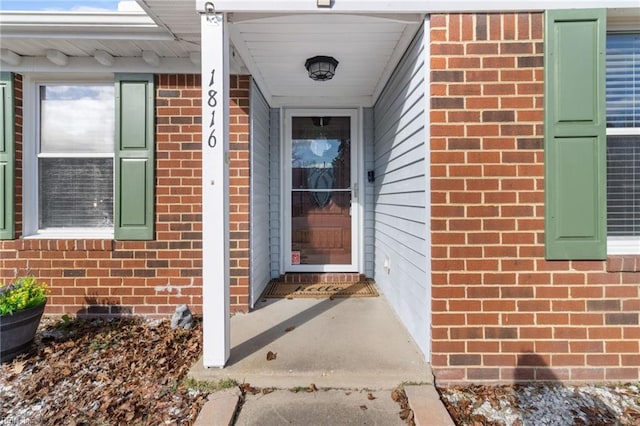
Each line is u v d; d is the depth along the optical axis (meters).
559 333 2.40
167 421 2.03
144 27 2.99
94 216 3.71
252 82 3.60
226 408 2.06
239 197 3.54
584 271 2.41
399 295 3.29
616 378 2.40
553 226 2.39
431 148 2.41
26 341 2.86
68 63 3.48
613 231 2.57
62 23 2.93
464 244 2.41
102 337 3.13
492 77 2.40
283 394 2.26
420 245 2.64
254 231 3.68
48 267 3.56
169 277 3.60
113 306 3.58
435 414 2.00
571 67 2.39
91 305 3.57
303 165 4.70
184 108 3.57
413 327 2.83
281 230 4.61
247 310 3.49
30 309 2.85
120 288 3.58
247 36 2.82
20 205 3.59
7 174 3.49
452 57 2.40
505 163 2.40
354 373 2.33
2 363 2.71
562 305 2.41
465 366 2.39
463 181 2.41
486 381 2.39
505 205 2.41
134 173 3.55
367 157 4.61
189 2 2.50
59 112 3.68
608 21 2.52
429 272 2.43
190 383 2.34
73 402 2.22
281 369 2.37
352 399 2.21
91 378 2.48
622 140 2.58
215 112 2.42
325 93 4.33
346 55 3.19
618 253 2.50
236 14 2.46
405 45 2.87
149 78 3.54
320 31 2.74
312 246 4.69
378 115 4.28
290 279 4.54
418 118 2.65
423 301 2.57
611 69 2.58
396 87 3.34
